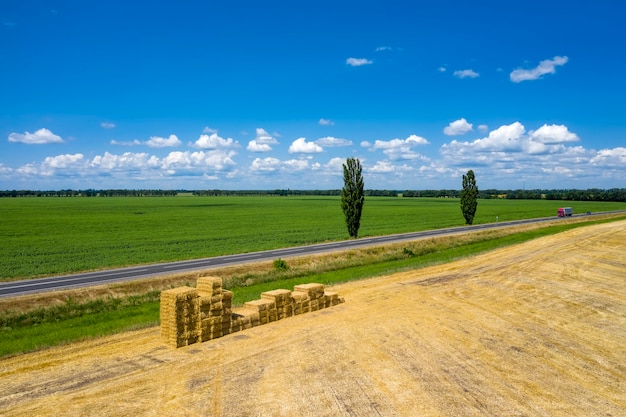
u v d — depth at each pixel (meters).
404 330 21.05
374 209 154.50
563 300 27.17
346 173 65.44
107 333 21.86
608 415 13.40
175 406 13.48
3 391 14.53
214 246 57.75
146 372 16.11
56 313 27.27
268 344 19.17
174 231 78.12
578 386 15.35
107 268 40.75
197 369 16.39
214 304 19.95
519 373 16.28
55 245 58.84
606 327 22.16
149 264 42.94
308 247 55.31
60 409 13.27
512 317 23.52
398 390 14.64
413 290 29.98
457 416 13.02
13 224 89.62
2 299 27.39
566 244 52.22
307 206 176.12
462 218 111.31
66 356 17.92
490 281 32.78
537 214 126.62
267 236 69.88
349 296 28.64
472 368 16.61
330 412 13.16
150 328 22.02
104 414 12.98
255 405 13.56
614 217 109.31
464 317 23.38
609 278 33.66
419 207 168.88
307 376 15.72
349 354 17.89
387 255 50.66
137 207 161.38
